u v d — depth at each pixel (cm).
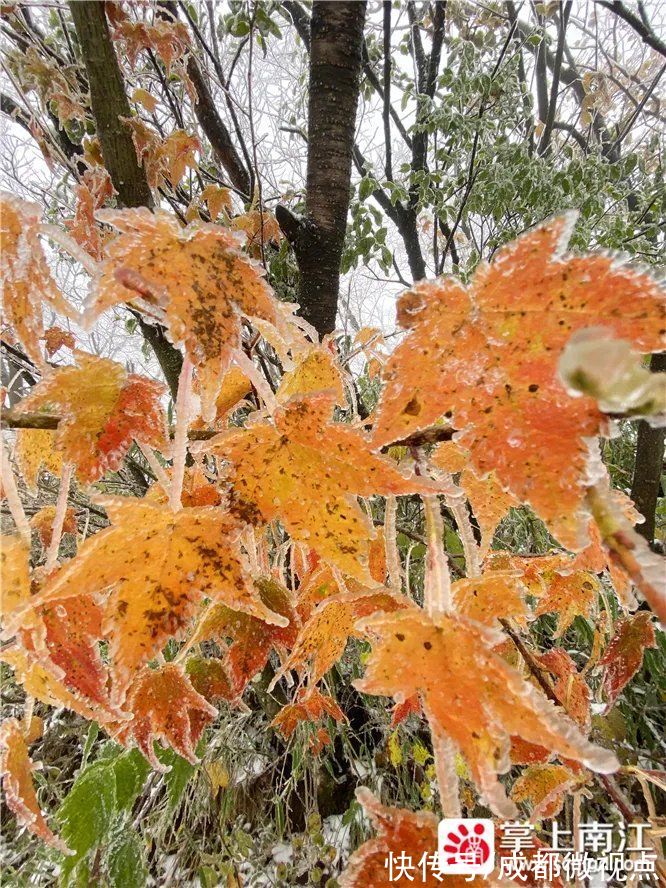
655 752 59
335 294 52
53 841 23
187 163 50
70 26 67
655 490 65
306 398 20
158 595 19
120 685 18
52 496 71
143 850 46
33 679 22
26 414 22
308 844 56
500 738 16
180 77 52
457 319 18
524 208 84
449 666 17
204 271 19
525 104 94
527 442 17
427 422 19
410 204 101
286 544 34
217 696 34
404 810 20
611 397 14
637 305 17
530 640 36
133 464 68
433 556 19
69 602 22
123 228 18
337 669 61
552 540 72
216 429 30
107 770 40
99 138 36
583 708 34
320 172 50
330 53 47
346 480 20
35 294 20
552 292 17
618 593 26
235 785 59
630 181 119
